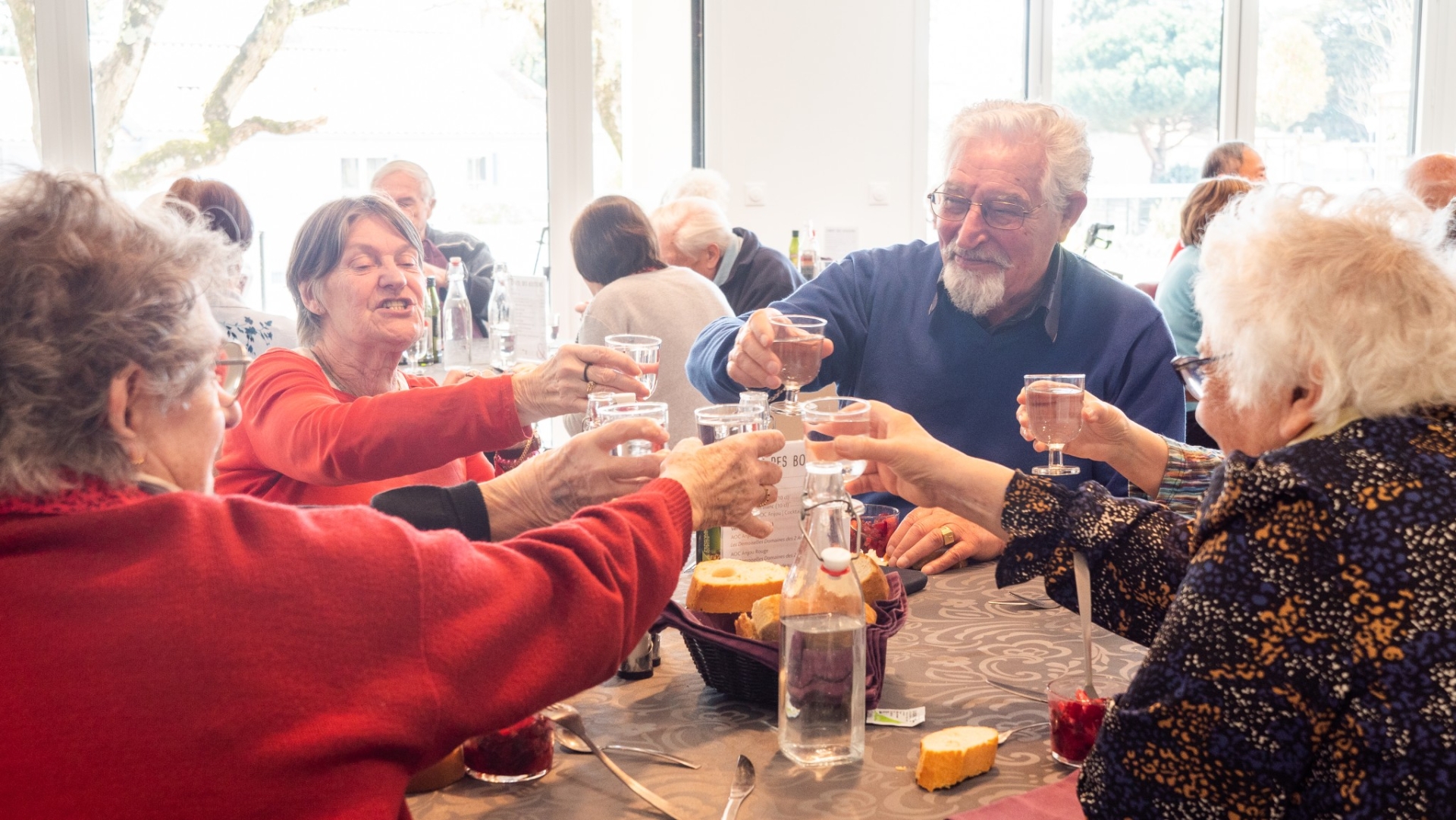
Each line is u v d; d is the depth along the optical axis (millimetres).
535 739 1093
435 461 1779
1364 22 6078
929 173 5535
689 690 1317
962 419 2230
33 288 782
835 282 2307
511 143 4703
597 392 1712
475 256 4484
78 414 788
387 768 796
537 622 889
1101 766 979
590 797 1064
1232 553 941
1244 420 1110
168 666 739
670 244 3844
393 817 791
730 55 5098
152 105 4176
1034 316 2191
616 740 1179
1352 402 999
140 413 850
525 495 1358
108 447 809
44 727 717
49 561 756
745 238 3986
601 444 1324
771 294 3902
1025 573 1241
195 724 736
